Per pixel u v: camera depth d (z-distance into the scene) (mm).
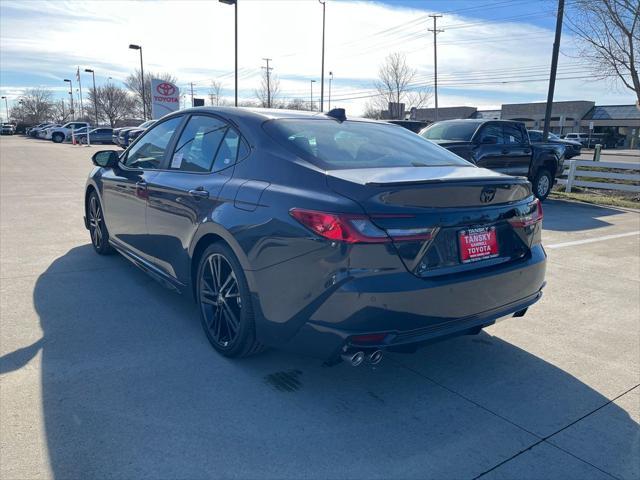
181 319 4180
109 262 5668
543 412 3039
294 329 2941
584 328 4305
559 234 8281
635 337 4137
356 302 2664
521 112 72625
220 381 3246
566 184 14461
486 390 3270
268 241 3002
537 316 4562
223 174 3580
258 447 2623
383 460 2562
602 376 3484
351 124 4016
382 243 2672
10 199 10156
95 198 5758
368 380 3348
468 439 2760
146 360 3482
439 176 3086
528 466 2562
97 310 4316
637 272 5988
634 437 2820
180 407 2943
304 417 2898
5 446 2549
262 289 3066
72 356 3500
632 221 9719
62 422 2760
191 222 3697
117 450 2553
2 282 4953
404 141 3982
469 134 10070
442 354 3764
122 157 5242
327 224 2717
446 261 2902
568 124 68688
